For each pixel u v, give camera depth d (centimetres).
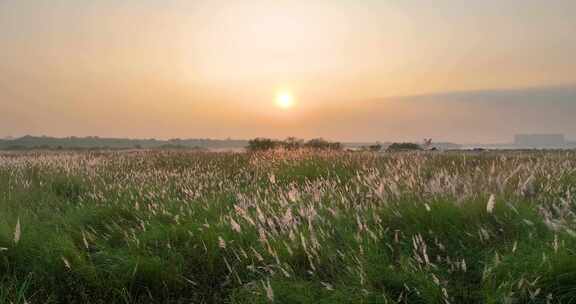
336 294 249
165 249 352
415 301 250
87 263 324
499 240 301
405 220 353
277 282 275
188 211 460
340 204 448
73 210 498
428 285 245
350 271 272
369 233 319
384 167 743
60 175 803
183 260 337
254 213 409
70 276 310
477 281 262
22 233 352
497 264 242
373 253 296
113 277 310
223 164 1099
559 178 471
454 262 276
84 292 301
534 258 249
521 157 904
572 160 735
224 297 296
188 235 377
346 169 779
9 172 857
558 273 235
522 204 346
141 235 380
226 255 346
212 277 324
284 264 291
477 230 307
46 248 332
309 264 308
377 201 439
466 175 510
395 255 308
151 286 312
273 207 456
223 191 614
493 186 421
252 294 269
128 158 1358
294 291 265
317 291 264
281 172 791
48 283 307
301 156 1036
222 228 381
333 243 328
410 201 389
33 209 503
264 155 1256
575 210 349
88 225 429
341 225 366
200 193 566
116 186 687
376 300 238
